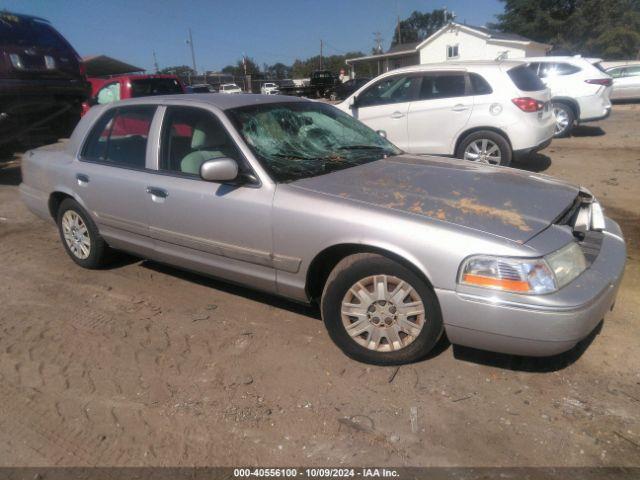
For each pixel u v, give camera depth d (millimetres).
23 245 5738
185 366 3338
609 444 2564
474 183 3479
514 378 3092
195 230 3766
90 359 3453
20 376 3293
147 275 4777
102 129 4516
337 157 3895
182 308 4113
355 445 2625
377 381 3113
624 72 19750
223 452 2611
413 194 3246
